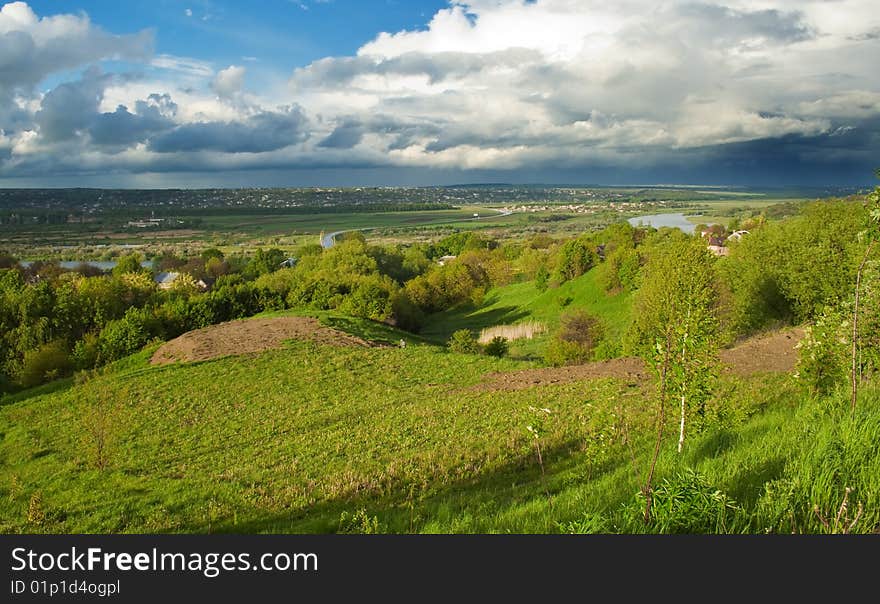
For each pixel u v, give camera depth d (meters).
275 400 31.52
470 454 18.83
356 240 125.25
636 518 6.93
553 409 23.94
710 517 6.55
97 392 32.62
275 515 15.55
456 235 184.00
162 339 55.03
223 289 66.75
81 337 63.78
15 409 33.28
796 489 6.86
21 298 63.62
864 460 7.50
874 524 6.14
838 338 12.35
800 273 35.38
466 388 31.66
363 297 66.50
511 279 122.44
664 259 40.66
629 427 17.92
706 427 11.89
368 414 27.20
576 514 8.31
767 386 21.06
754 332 38.31
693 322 9.02
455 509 12.54
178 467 21.47
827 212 37.62
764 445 9.66
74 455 24.22
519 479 15.92
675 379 9.28
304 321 53.50
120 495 18.69
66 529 15.60
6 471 23.38
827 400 12.45
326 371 37.78
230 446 23.91
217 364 39.66
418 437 22.41
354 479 17.64
